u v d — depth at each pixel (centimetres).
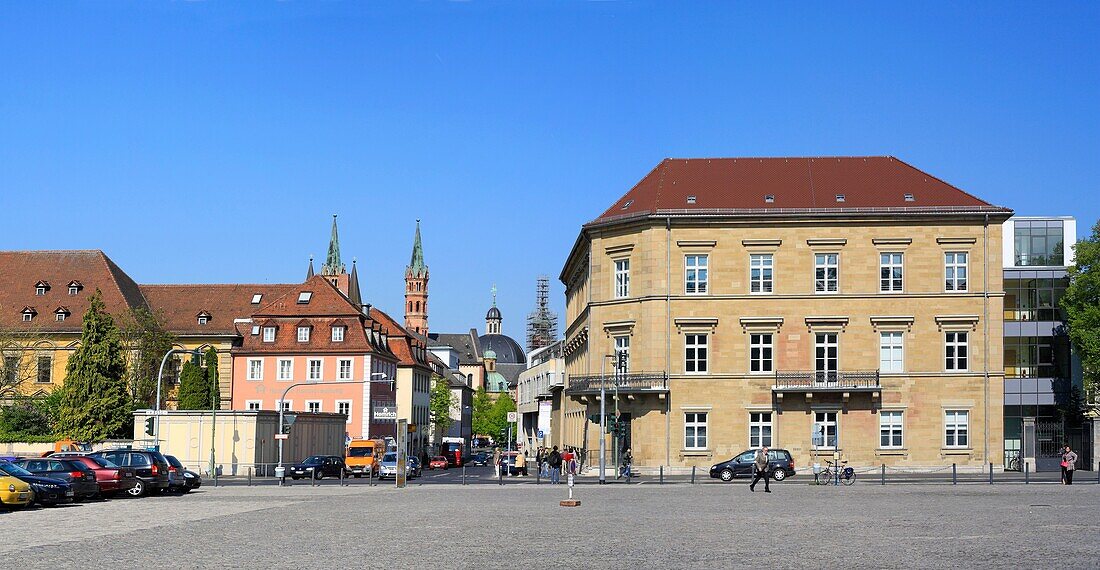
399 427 5747
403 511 3541
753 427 6938
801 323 6944
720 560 2066
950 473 6756
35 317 10306
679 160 7500
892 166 7338
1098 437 7888
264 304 11138
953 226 6938
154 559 2078
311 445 8531
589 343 7362
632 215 7094
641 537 2547
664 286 7006
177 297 11294
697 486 5597
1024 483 5544
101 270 10650
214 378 9656
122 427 8325
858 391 6844
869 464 6862
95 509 3684
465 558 2098
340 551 2228
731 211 6981
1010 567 1944
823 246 6962
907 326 6919
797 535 2592
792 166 7388
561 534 2630
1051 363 8388
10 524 2973
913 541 2434
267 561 2044
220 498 4503
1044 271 8462
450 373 18625
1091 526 2827
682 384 6962
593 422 7250
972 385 6875
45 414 8712
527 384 15100
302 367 10306
